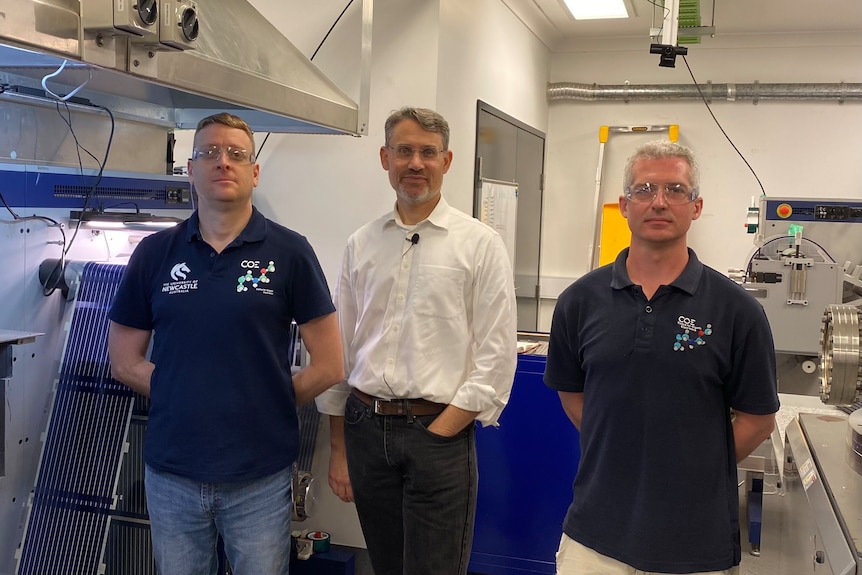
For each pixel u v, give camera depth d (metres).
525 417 2.74
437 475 1.86
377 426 1.91
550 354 1.74
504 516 2.78
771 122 5.18
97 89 1.95
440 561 1.88
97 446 2.13
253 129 2.54
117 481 2.12
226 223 1.79
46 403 2.23
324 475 2.94
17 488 2.14
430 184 1.92
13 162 2.01
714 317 1.47
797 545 1.68
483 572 2.82
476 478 1.97
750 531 2.80
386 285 1.97
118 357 1.90
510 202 4.27
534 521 2.75
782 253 3.65
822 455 1.65
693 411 1.47
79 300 2.20
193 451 1.73
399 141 1.90
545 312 5.64
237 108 2.30
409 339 1.90
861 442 1.56
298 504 2.43
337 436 2.12
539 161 5.24
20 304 2.12
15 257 2.10
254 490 1.77
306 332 1.88
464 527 1.92
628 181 1.55
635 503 1.50
